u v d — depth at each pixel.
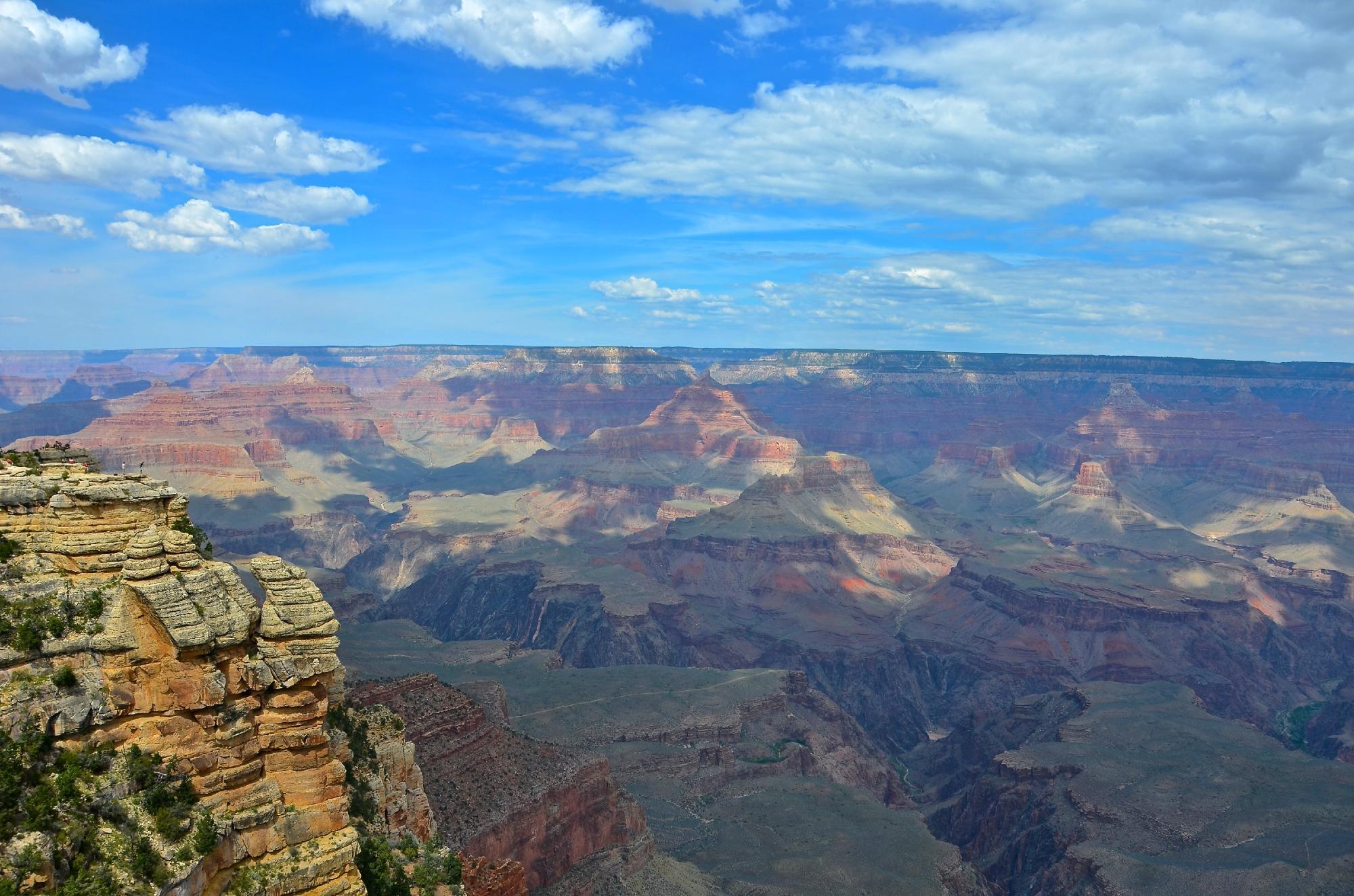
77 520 30.88
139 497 31.73
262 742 32.38
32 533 31.08
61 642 29.47
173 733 30.52
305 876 32.06
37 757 28.31
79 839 27.70
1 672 28.62
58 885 27.09
